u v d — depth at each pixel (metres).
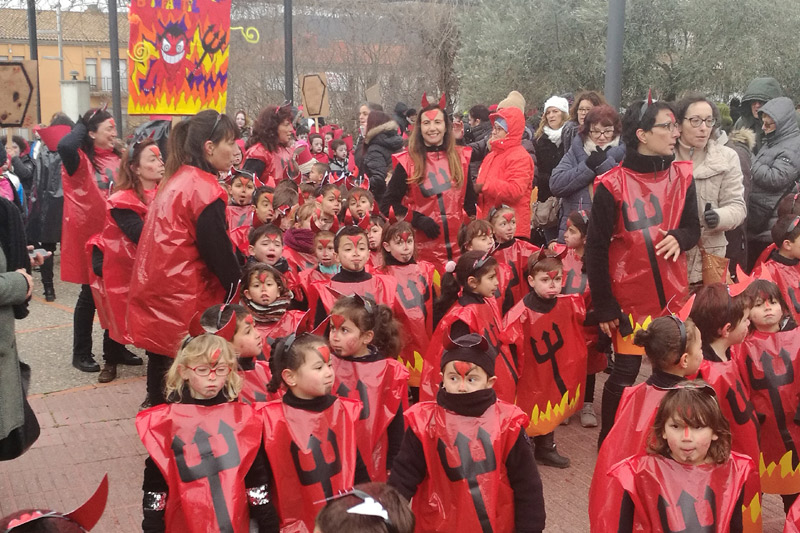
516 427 3.62
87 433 5.92
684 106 5.31
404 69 32.22
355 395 4.31
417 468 3.71
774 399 4.39
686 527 3.33
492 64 20.12
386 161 9.36
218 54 8.55
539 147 8.39
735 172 5.58
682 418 3.35
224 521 3.38
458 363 3.59
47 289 10.19
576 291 6.16
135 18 8.21
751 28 17.48
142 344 5.02
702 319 4.16
